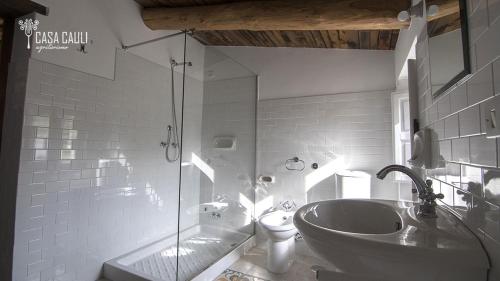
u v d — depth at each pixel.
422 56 1.32
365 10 1.78
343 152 2.54
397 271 0.66
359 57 2.55
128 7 2.33
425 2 1.20
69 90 1.85
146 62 2.49
